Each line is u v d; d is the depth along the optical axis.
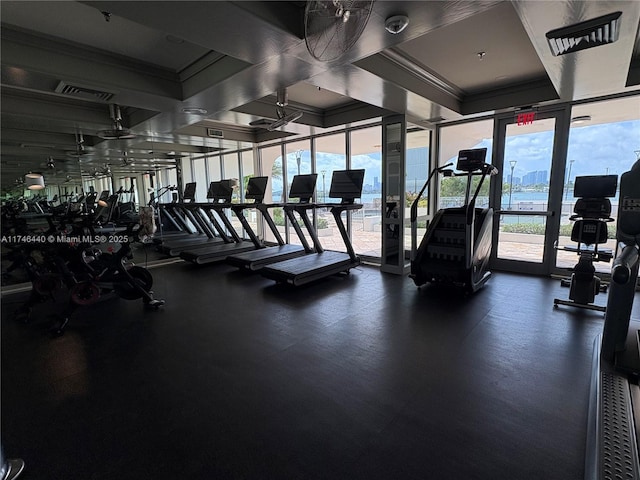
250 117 5.15
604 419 1.88
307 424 2.07
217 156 9.46
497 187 5.54
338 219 5.53
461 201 6.29
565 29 2.37
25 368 2.83
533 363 2.69
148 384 2.55
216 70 3.44
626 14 2.18
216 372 2.70
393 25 2.24
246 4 2.10
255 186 6.69
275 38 2.45
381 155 5.71
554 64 3.10
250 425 2.07
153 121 5.12
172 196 8.03
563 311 3.78
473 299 4.28
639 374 2.29
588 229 3.81
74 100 4.71
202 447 1.90
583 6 2.08
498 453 1.80
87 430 2.06
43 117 4.58
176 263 6.97
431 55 3.61
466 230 4.19
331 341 3.20
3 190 4.64
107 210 5.67
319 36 1.97
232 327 3.61
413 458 1.78
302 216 6.06
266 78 3.36
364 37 2.45
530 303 4.05
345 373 2.63
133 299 4.40
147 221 4.68
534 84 4.55
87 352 3.10
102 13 2.61
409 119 5.37
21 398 2.41
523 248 5.53
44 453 1.89
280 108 4.64
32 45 2.98
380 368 2.69
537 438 1.89
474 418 2.08
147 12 2.09
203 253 6.68
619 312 2.42
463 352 2.91
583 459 1.74
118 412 2.23
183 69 3.84
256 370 2.72
